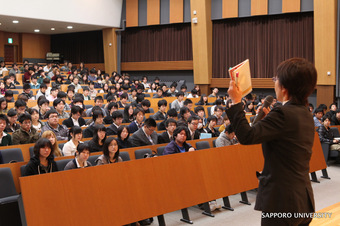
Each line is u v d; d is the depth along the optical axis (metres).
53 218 3.07
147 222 4.09
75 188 3.26
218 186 4.45
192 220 4.22
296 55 12.36
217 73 13.85
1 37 18.19
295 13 12.30
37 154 3.66
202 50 13.67
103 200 3.41
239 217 4.31
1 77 13.70
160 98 11.03
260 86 12.98
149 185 3.80
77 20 14.19
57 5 13.63
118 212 3.49
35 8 13.20
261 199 1.65
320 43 11.52
